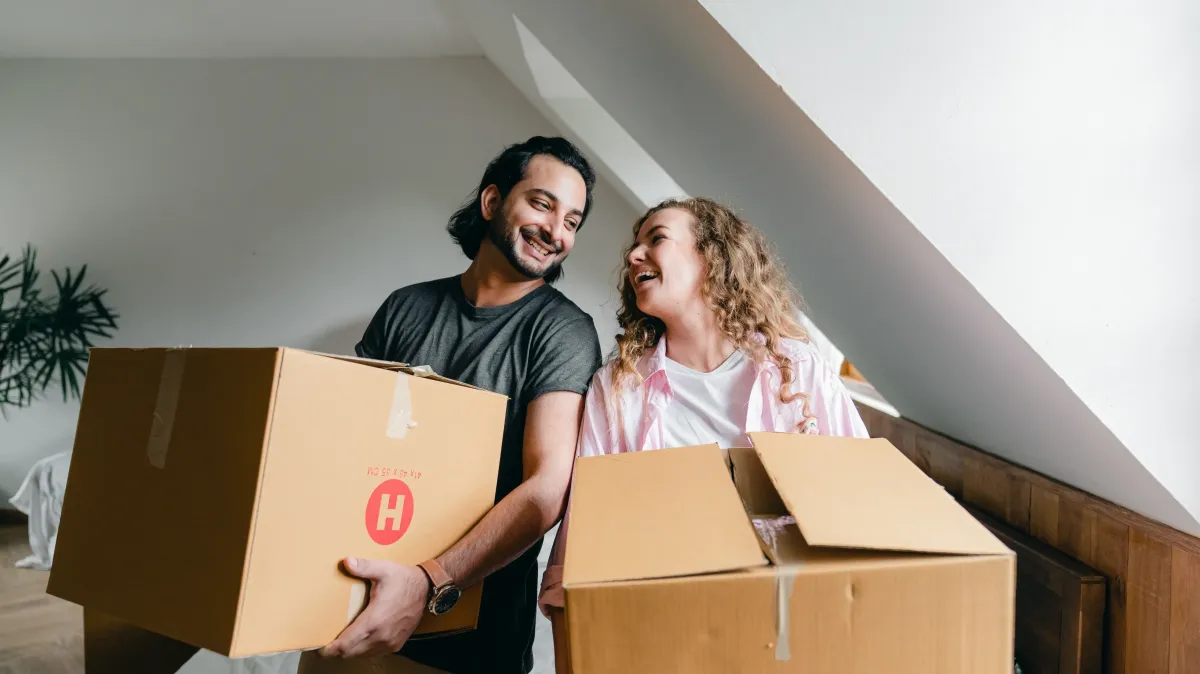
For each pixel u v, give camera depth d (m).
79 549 0.79
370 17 2.83
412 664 1.12
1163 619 0.88
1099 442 0.88
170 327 3.45
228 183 3.40
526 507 0.97
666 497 0.72
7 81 3.44
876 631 0.58
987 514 1.32
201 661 1.97
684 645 0.58
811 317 1.88
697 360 1.15
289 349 0.69
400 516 0.83
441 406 0.89
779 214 1.41
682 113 1.44
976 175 0.83
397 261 3.38
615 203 3.30
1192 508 0.84
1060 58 0.81
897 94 0.84
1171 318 0.81
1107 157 0.81
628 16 1.18
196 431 0.72
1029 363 0.87
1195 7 0.79
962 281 0.85
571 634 0.58
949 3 0.83
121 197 3.44
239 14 2.80
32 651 2.07
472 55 3.30
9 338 3.25
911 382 1.48
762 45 0.85
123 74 3.40
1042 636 1.08
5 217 3.48
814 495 0.66
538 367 1.16
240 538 0.67
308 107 3.36
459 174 3.34
